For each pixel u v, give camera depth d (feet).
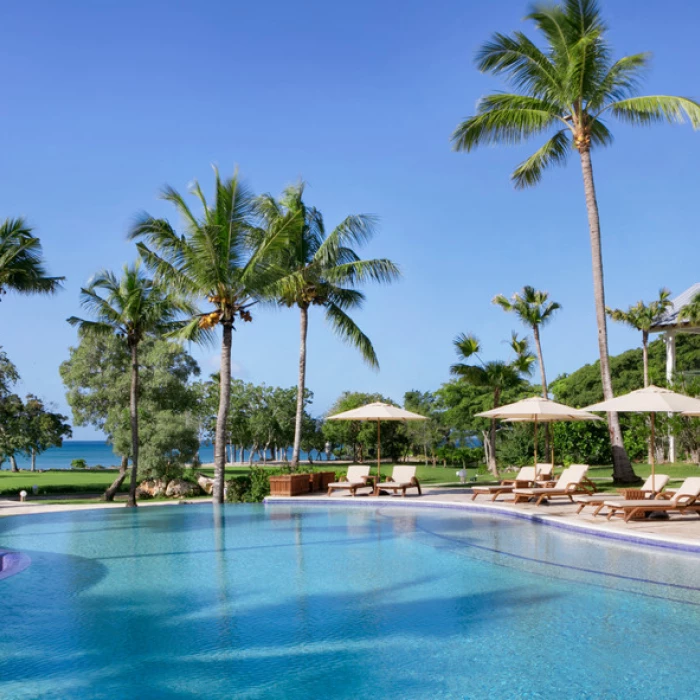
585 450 97.86
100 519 54.24
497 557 33.71
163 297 95.55
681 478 73.97
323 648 19.43
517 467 109.19
